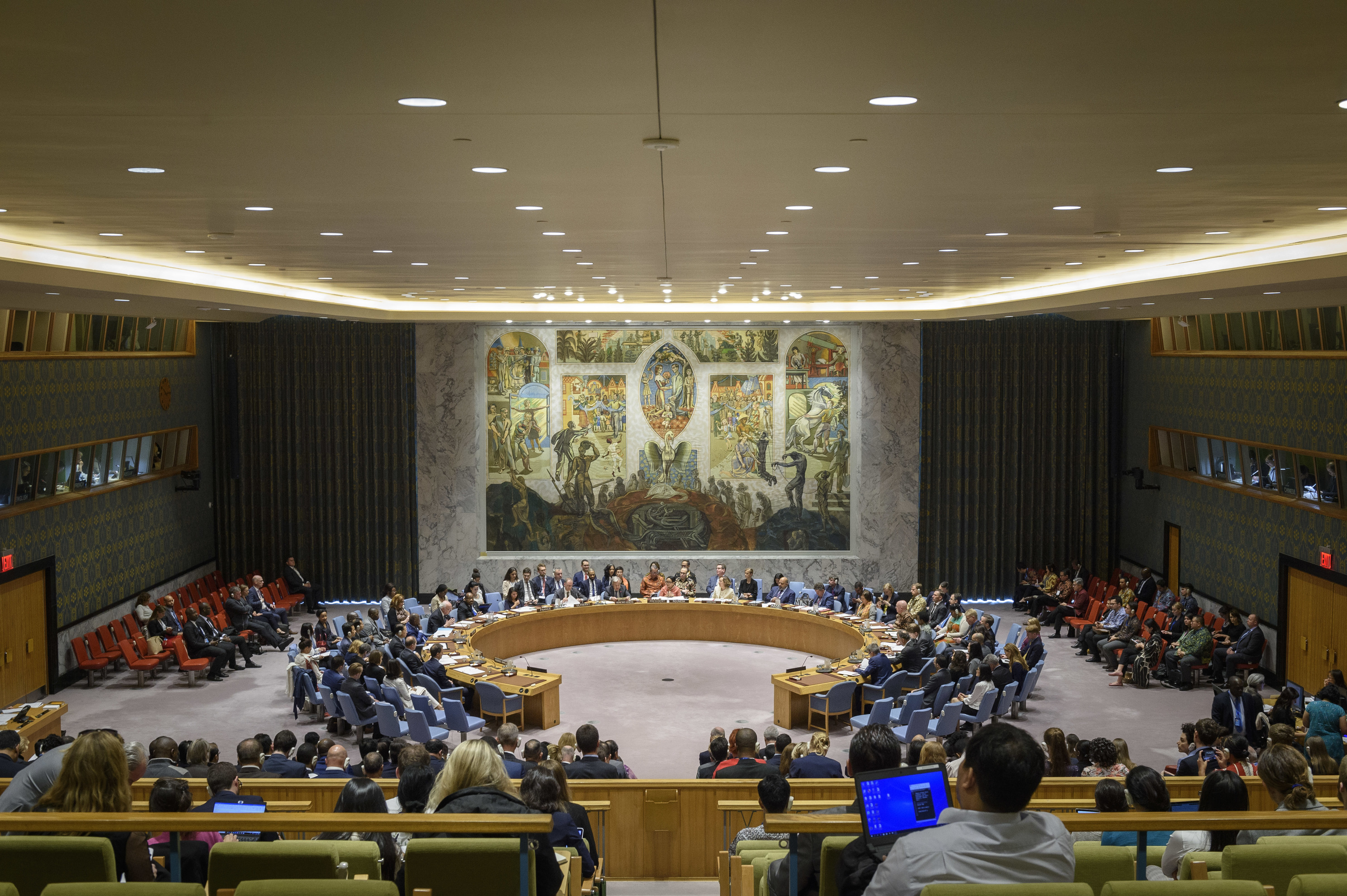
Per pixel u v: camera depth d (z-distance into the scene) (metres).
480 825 4.46
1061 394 26.28
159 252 13.24
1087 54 4.55
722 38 4.30
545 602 23.56
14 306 15.48
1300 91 5.23
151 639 20.16
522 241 12.10
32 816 4.48
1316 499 18.50
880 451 26.19
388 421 26.14
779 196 8.82
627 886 10.54
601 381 26.38
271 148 6.73
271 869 4.55
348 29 4.18
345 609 25.80
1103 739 10.52
